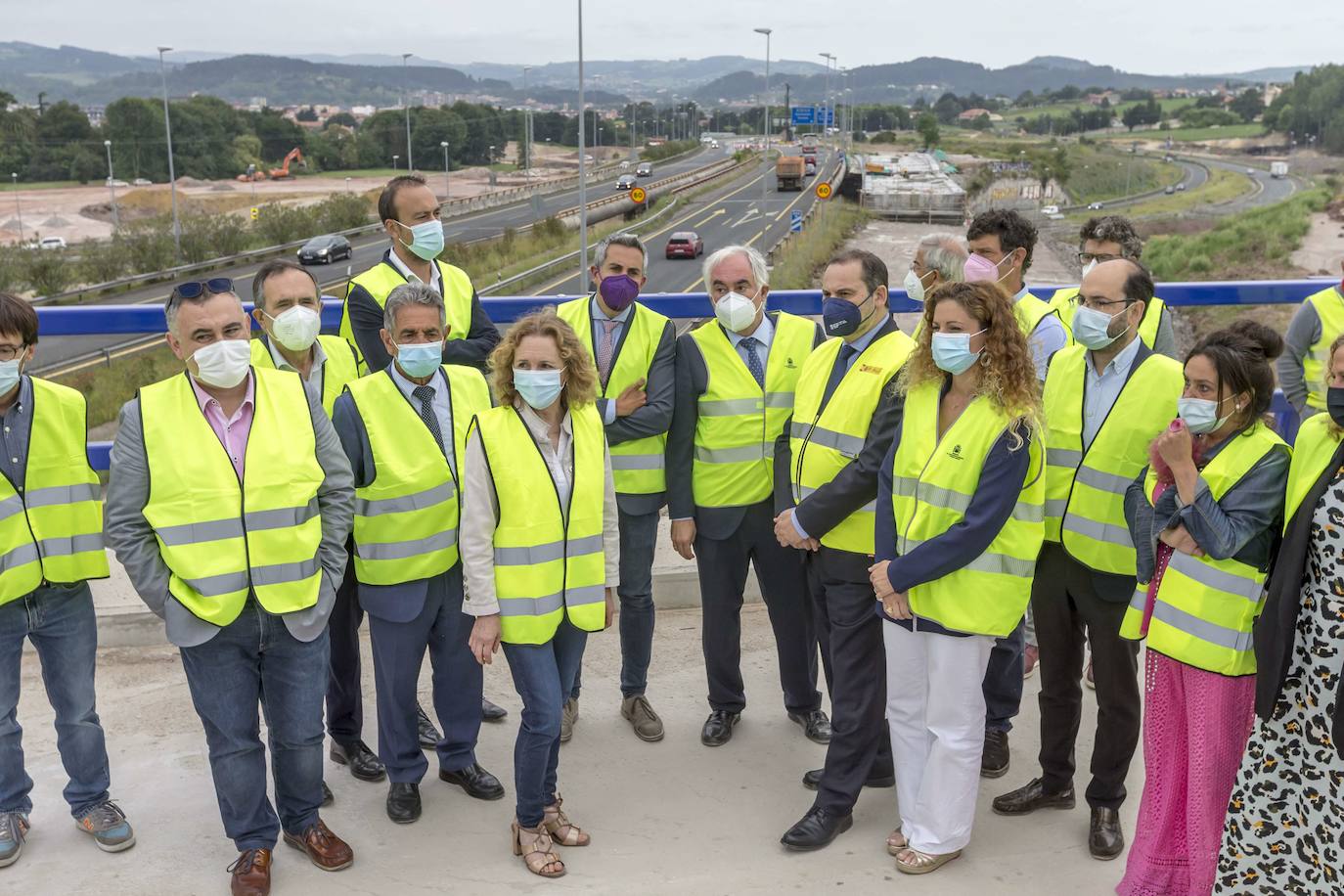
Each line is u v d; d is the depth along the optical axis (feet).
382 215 13.38
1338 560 8.79
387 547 11.57
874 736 11.44
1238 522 9.39
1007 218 13.47
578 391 11.05
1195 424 9.61
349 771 13.05
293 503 10.43
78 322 15.33
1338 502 8.77
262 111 507.71
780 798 12.32
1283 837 9.41
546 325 10.87
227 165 457.68
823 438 11.89
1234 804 9.60
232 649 10.43
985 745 12.85
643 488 13.62
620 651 16.03
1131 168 458.09
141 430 10.26
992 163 446.60
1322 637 8.95
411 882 10.76
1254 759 9.45
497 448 10.86
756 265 13.02
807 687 13.69
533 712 10.93
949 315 10.35
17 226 282.15
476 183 398.21
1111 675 11.05
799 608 13.43
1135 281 10.85
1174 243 190.90
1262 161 565.94
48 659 11.23
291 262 12.48
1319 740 9.05
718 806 12.15
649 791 12.46
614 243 13.17
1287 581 9.00
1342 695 8.64
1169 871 10.23
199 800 12.27
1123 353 11.18
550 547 11.04
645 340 13.41
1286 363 14.60
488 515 10.91
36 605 10.98
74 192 381.60
